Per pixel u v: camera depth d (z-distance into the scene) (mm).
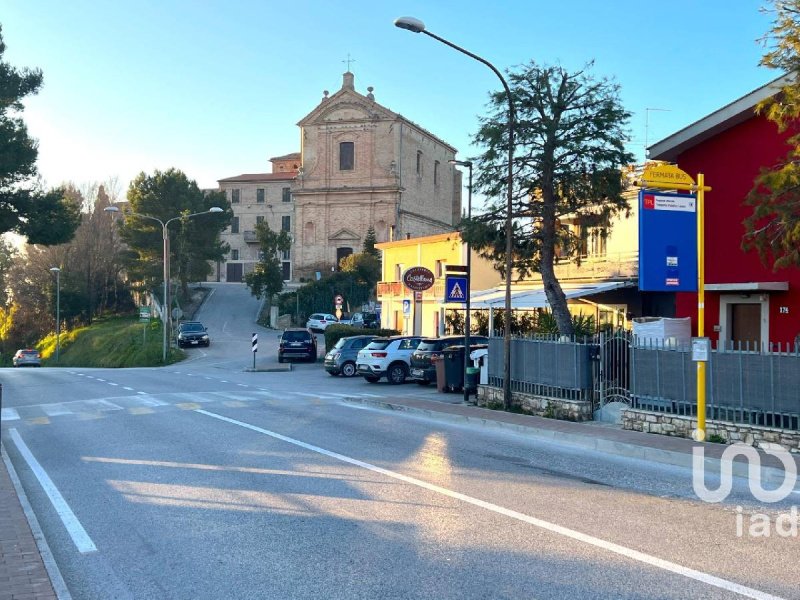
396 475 9969
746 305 17250
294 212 70875
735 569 6148
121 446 12562
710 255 17594
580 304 28828
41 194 34219
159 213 62094
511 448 12328
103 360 54062
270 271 60969
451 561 6367
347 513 8000
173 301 62562
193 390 23672
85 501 8727
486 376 18719
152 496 8883
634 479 9852
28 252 76250
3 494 8711
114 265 73875
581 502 8508
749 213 16844
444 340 24641
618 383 14883
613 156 18359
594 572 6059
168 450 12062
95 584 5992
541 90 18281
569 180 18578
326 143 70312
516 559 6410
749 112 16641
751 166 16812
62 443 13125
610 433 12977
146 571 6273
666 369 13156
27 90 33312
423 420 16031
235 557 6578
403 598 5516
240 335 56781
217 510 8188
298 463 10836
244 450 11977
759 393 11602
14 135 33031
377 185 68688
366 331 37531
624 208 19672
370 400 19078
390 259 47406
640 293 25672
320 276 64250
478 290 38906
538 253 19859
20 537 6895
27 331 78125
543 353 16219
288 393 22422
